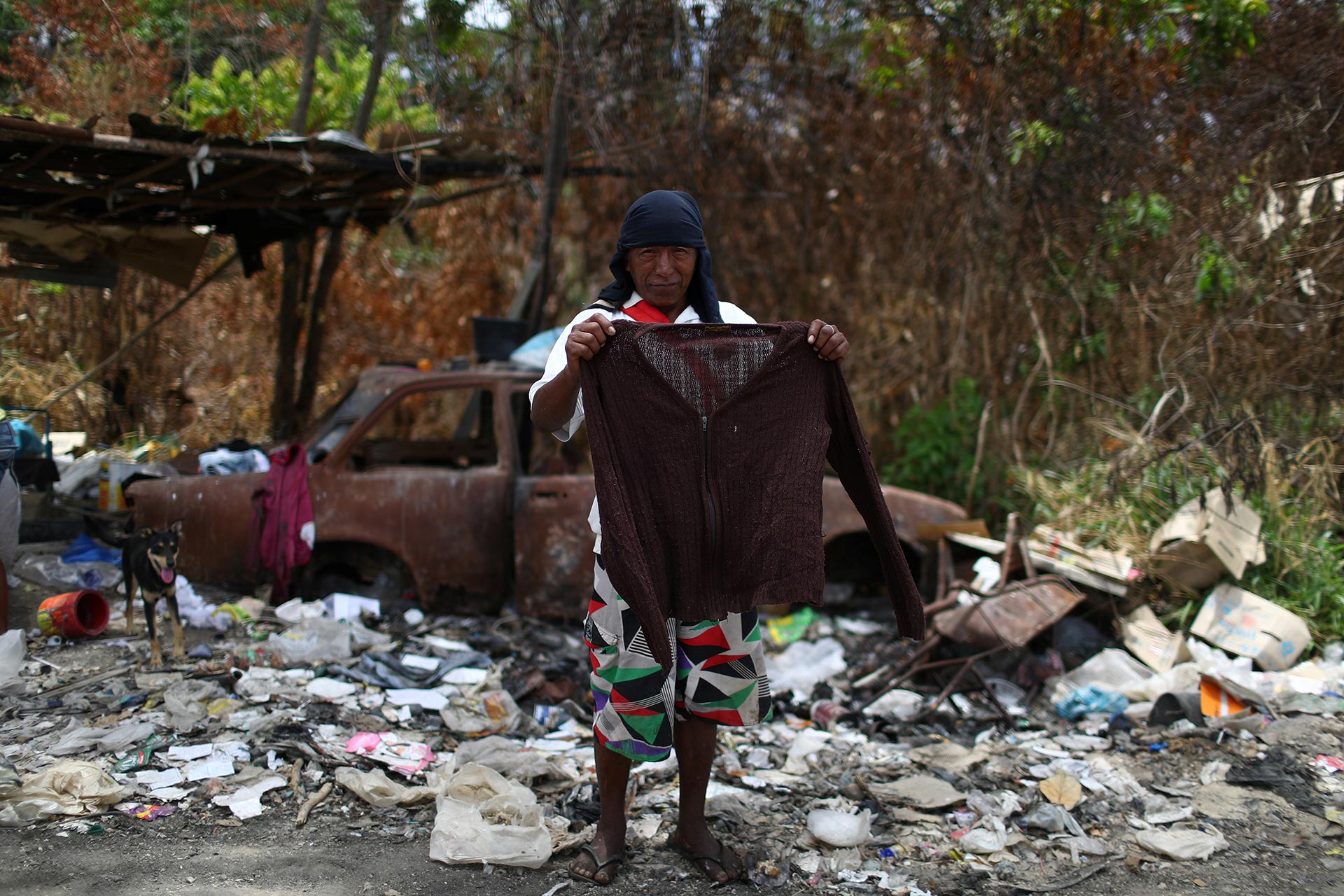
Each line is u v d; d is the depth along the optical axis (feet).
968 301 23.93
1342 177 18.80
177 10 21.76
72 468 22.02
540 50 23.34
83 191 17.97
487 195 30.48
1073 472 20.56
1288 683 14.70
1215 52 21.03
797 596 8.13
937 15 23.04
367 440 19.69
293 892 8.89
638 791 11.42
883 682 15.28
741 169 27.07
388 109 26.21
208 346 29.55
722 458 8.19
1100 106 21.29
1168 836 10.55
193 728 12.21
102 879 8.84
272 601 17.06
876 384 26.89
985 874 9.93
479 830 9.76
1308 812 11.19
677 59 24.11
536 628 17.17
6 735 11.67
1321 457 18.33
